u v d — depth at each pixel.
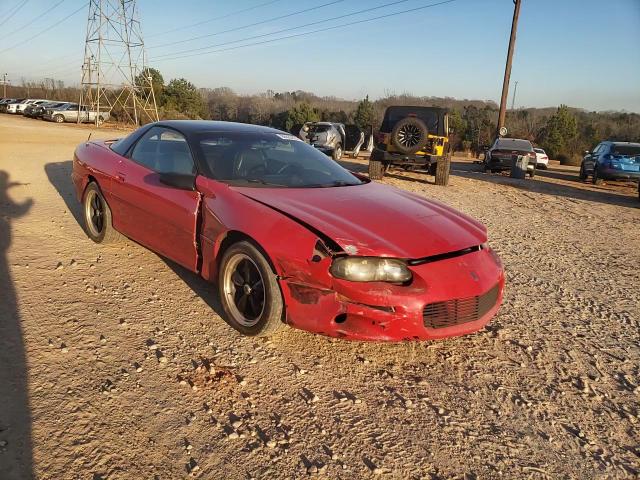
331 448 2.37
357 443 2.42
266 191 3.64
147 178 4.28
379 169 13.40
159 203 4.07
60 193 7.66
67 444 2.25
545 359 3.39
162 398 2.65
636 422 2.73
